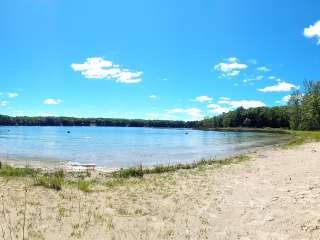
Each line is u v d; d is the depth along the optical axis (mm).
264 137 87375
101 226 10594
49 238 9367
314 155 30797
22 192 14898
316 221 10727
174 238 9742
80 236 9648
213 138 86562
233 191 15695
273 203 13133
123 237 9719
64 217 11352
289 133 110938
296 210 12008
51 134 105688
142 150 47250
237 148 50125
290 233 10031
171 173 22359
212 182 18234
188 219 11555
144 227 10656
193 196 14883
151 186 17375
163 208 12930
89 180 19547
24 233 9617
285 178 18328
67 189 16062
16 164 28828
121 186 17359
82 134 111312
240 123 178250
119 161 33562
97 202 13688
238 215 11914
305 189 15078
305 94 100750
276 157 30391
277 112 159000
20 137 80188
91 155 39188
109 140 74875
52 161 32219
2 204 12562
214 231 10367
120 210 12531
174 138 88438
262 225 10789
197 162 29391
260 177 19234
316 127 96938
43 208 12375
